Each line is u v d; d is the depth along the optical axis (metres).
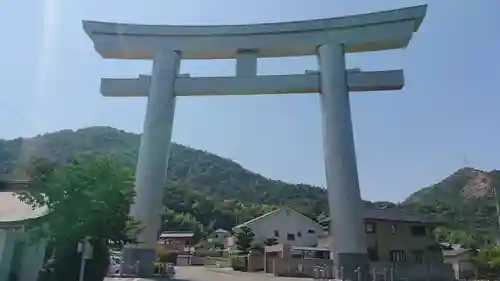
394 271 31.78
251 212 91.69
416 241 37.72
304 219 63.62
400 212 39.31
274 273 40.44
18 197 15.96
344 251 21.98
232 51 26.52
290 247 43.56
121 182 16.56
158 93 25.44
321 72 25.41
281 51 26.61
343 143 23.36
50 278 16.05
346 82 24.88
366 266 21.84
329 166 23.33
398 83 24.61
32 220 14.72
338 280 21.77
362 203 23.02
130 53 26.91
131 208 23.47
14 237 16.00
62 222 15.13
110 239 16.53
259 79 25.56
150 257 23.58
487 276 39.78
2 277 15.33
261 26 26.48
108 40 26.69
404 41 25.62
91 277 16.47
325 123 24.25
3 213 15.58
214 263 59.56
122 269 23.53
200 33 26.69
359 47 26.06
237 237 56.41
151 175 23.88
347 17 26.08
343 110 24.03
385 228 37.28
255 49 26.38
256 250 52.09
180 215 88.38
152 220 23.36
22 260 16.39
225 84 25.62
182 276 32.88
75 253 16.33
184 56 27.16
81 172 15.88
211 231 88.06
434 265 33.31
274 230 61.88
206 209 98.50
